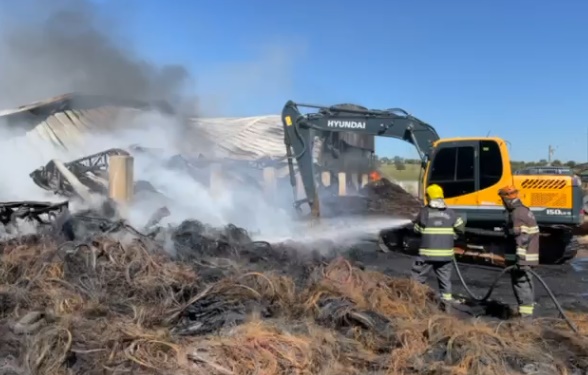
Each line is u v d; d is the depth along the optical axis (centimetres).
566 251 1105
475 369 467
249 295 627
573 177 1065
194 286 679
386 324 558
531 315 672
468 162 1107
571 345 539
